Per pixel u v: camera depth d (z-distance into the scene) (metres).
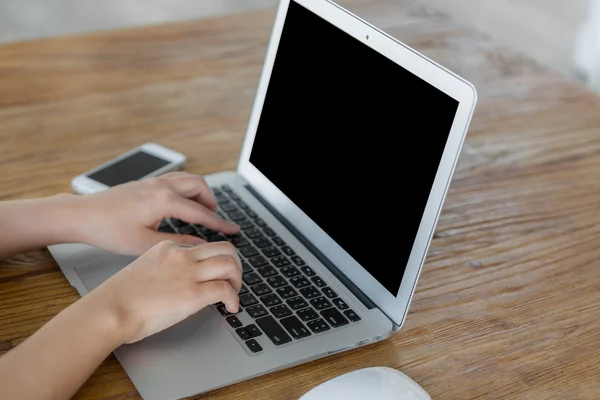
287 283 0.91
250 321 0.84
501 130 1.30
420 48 1.52
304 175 1.01
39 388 0.70
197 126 1.26
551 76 1.48
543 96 1.41
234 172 1.14
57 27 3.19
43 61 1.39
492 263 0.99
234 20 1.60
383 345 0.84
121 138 1.21
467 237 1.04
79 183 1.07
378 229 0.88
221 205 1.06
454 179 1.17
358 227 0.92
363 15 1.62
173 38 1.51
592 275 0.98
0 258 0.92
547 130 1.31
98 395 0.75
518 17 3.39
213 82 1.38
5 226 0.91
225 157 1.19
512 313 0.90
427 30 1.59
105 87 1.34
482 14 3.41
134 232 0.94
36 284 0.90
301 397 0.72
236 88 1.37
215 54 1.47
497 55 1.53
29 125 1.22
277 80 1.07
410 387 0.72
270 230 1.01
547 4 3.48
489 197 1.13
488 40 1.59
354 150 0.93
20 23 3.19
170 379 0.75
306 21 1.02
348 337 0.82
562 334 0.87
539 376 0.81
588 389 0.80
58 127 1.22
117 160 1.13
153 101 1.31
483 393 0.78
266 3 3.60
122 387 0.76
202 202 1.03
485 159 1.22
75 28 3.19
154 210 0.95
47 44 1.45
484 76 1.45
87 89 1.32
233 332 0.82
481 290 0.94
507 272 0.98
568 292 0.95
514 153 1.25
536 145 1.27
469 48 1.55
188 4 3.50
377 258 0.88
